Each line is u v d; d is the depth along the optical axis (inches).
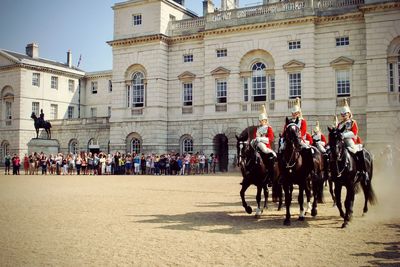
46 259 362.6
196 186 1096.8
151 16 1977.1
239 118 1786.4
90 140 2333.9
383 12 1518.2
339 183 538.6
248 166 594.6
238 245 421.1
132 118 2000.5
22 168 2397.9
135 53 2009.1
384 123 1507.1
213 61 1855.3
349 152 554.3
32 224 530.9
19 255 375.6
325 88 1657.2
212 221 560.4
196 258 371.6
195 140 1916.8
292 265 352.2
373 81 1529.3
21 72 2507.4
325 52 1664.6
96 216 599.5
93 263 353.1
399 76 1512.1
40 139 2117.4
